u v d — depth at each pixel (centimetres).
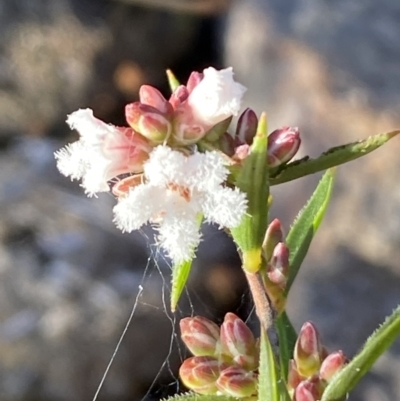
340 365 5
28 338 14
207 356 5
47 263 15
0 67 21
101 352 14
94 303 14
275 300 5
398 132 5
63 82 21
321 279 13
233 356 5
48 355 14
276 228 5
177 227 5
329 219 14
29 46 21
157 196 5
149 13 21
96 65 21
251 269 5
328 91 15
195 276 15
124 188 5
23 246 15
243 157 5
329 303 13
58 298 14
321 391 5
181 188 5
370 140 5
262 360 5
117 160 5
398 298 13
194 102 5
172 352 14
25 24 21
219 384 5
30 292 14
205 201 5
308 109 15
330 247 13
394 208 13
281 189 15
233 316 5
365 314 13
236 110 5
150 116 5
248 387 5
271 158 5
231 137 5
